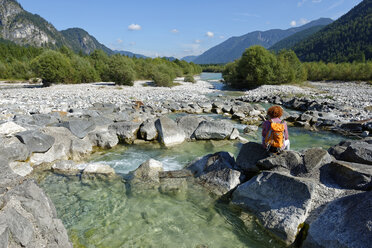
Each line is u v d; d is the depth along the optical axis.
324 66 59.38
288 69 40.12
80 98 19.69
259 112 15.42
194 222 4.53
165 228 4.35
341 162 4.40
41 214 3.36
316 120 12.80
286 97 23.69
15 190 3.50
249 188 4.81
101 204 5.07
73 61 46.22
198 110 16.73
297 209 3.97
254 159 5.80
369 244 2.93
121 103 17.33
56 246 3.27
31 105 14.87
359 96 23.53
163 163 7.46
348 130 11.16
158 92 27.23
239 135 10.38
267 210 4.32
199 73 105.81
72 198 5.29
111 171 6.57
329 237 3.34
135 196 5.39
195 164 6.57
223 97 24.66
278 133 5.10
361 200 3.43
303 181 4.10
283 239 3.84
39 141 7.09
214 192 5.42
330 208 3.72
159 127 9.43
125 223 4.46
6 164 4.88
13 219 2.99
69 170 6.64
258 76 37.09
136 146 9.02
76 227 4.29
